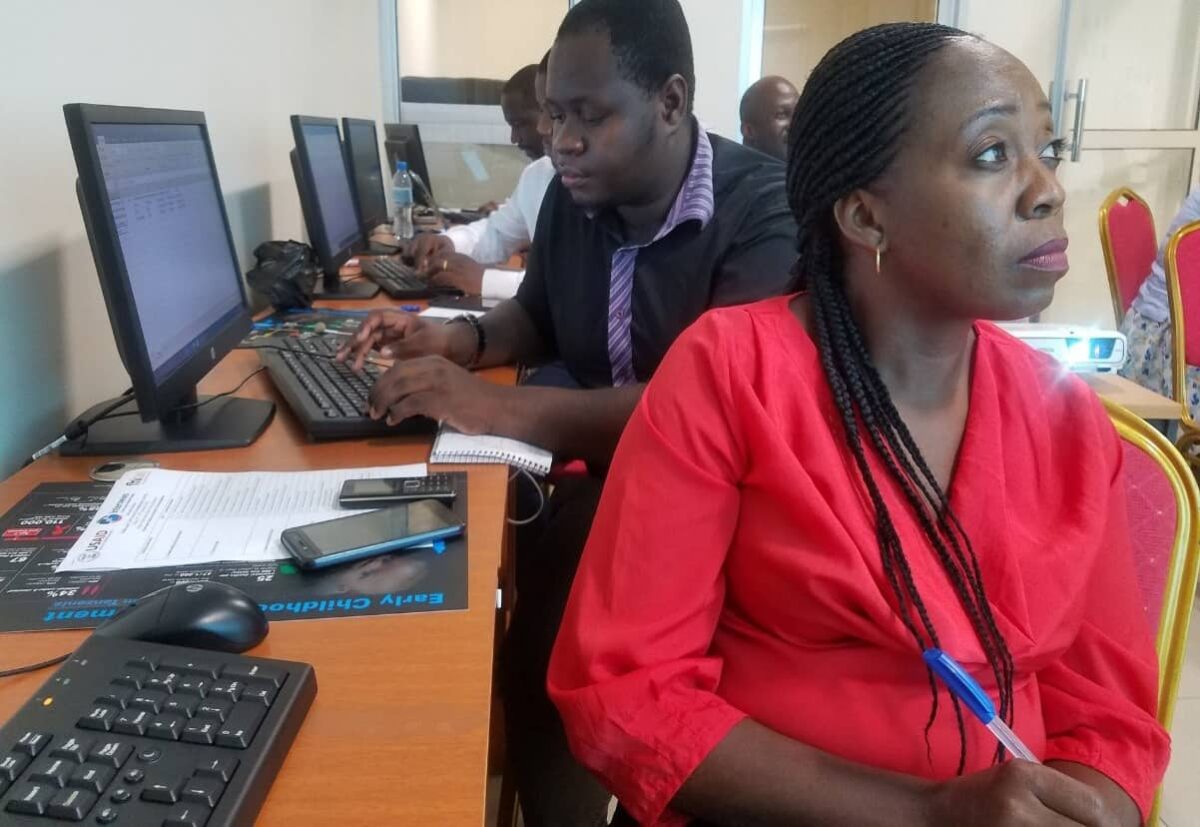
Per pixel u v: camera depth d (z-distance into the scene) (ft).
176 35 5.76
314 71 9.56
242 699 2.04
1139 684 2.75
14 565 2.81
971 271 2.29
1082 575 2.53
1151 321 8.87
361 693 2.24
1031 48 14.03
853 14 14.20
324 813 1.85
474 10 13.93
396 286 7.41
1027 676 2.64
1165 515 3.04
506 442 3.88
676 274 4.68
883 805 2.28
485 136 14.37
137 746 1.88
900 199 2.33
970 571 2.48
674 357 2.64
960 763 2.49
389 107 13.98
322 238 7.00
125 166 3.49
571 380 5.43
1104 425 2.72
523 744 3.85
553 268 5.30
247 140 7.27
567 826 3.74
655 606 2.53
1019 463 2.61
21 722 1.92
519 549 4.78
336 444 3.96
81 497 3.32
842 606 2.42
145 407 3.42
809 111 2.53
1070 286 14.99
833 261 2.63
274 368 4.76
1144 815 2.60
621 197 4.55
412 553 2.97
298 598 2.68
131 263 3.46
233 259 4.74
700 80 14.30
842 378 2.53
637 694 2.43
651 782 2.42
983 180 2.24
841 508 2.42
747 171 4.73
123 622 2.33
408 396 3.92
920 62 2.30
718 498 2.53
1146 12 13.93
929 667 2.38
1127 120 14.33
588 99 4.25
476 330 5.41
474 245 9.23
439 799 1.89
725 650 2.73
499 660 4.08
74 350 4.31
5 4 3.77
